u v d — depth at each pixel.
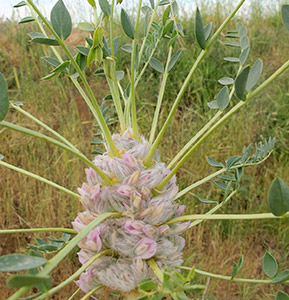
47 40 1.09
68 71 1.36
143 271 1.04
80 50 1.24
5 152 4.05
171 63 1.37
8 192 3.78
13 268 0.63
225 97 1.24
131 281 1.05
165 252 1.08
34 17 1.42
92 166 1.05
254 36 5.17
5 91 0.81
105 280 1.08
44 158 4.15
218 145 4.13
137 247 1.05
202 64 4.69
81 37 4.89
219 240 3.71
